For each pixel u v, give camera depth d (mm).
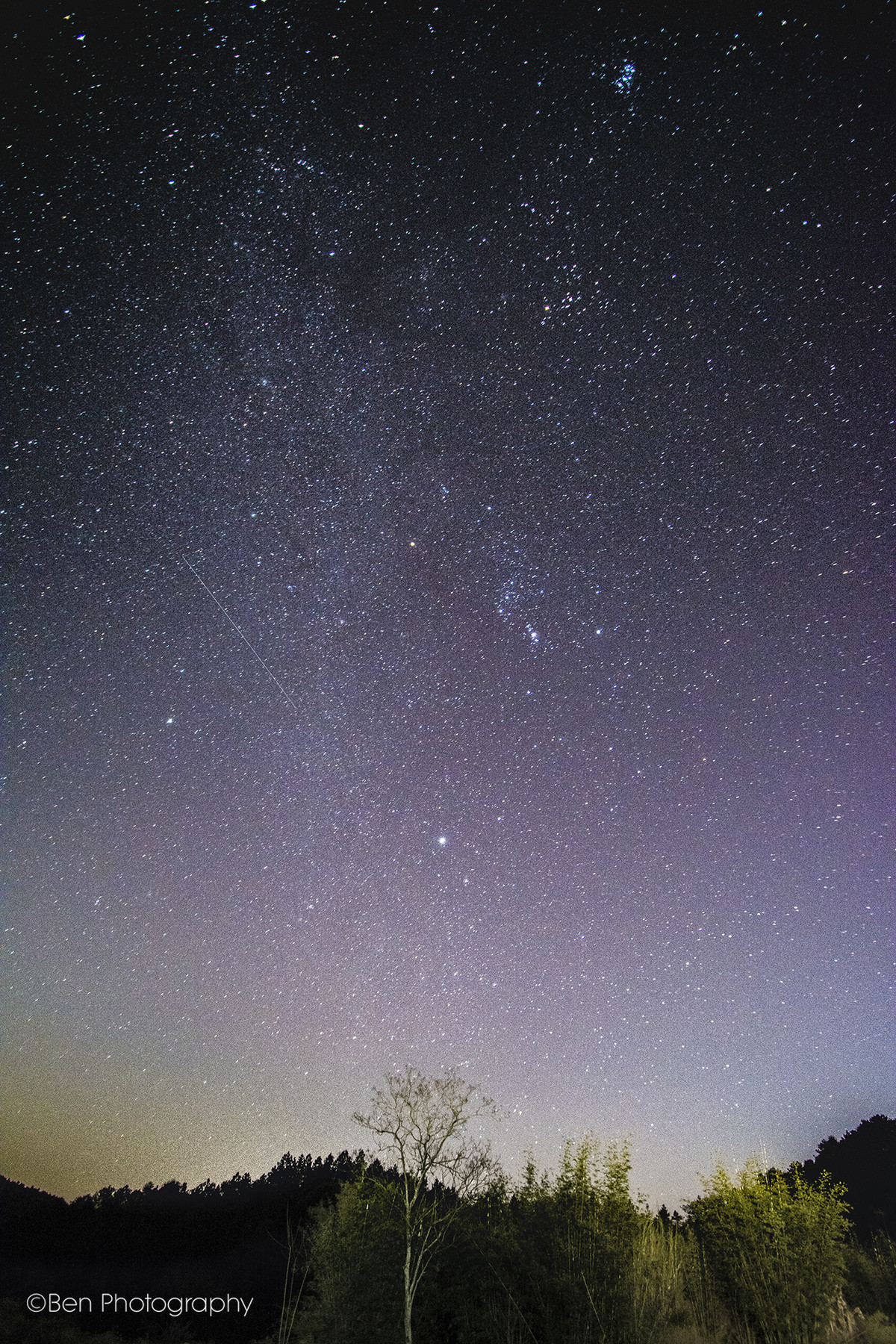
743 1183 18859
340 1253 20469
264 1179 47781
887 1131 33156
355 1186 22062
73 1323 29219
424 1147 18656
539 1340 16500
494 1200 19266
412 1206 18188
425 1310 17984
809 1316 16062
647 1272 18172
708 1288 18562
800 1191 18125
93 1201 46938
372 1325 18156
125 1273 35812
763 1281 16922
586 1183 18734
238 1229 40031
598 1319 15914
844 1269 17406
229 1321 28891
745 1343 16469
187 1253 38406
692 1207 19609
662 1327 16547
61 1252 39500
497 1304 17156
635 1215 18016
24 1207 45219
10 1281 34656
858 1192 29828
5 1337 26188
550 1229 18203
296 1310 23047
